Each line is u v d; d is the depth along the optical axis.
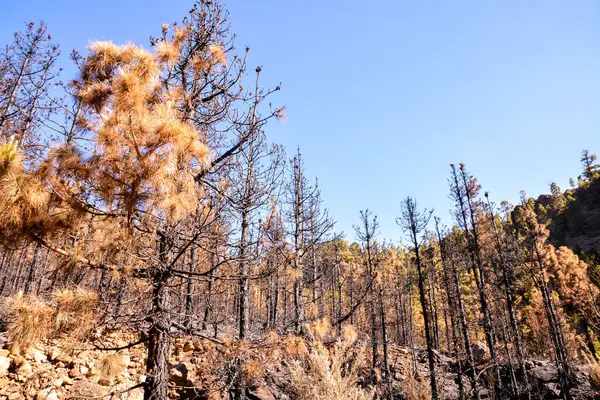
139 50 3.62
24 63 13.13
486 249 22.44
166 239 4.64
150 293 4.27
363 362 10.40
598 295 24.67
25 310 2.97
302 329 10.73
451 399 17.38
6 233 2.94
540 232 23.94
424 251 24.95
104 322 3.64
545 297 22.23
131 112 3.19
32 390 6.67
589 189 82.44
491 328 19.41
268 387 8.60
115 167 3.26
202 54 5.82
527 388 18.05
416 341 34.69
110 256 3.62
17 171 2.85
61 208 3.26
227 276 4.85
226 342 4.89
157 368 4.28
